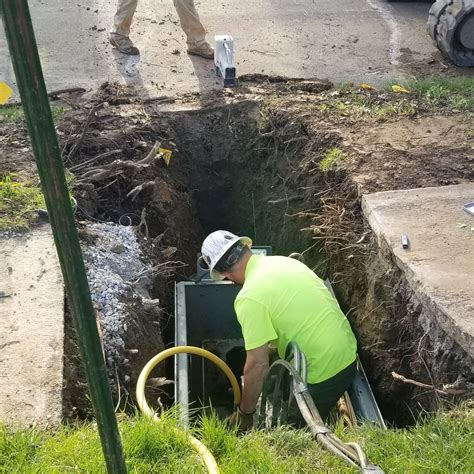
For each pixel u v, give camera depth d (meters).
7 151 5.48
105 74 6.98
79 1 8.60
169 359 4.78
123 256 4.70
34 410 3.19
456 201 4.80
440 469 2.86
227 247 3.65
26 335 3.65
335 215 5.18
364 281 4.80
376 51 7.59
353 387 4.00
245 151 6.41
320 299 3.64
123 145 5.79
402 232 4.48
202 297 4.77
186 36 7.74
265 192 6.21
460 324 3.63
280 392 3.73
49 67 7.09
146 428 2.99
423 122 5.95
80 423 3.20
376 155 5.43
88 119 5.79
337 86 6.74
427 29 7.47
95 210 5.23
